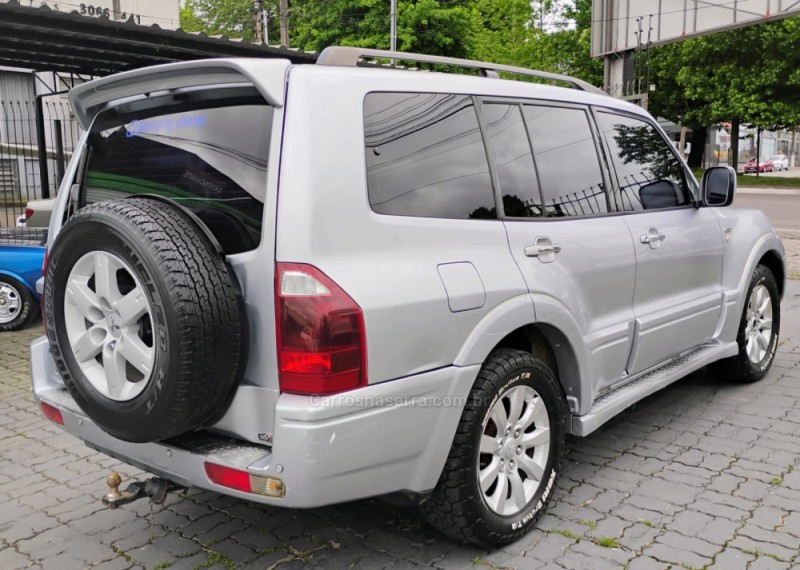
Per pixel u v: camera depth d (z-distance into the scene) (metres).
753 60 28.83
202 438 2.62
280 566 3.02
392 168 2.69
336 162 2.48
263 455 2.45
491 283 2.88
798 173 59.16
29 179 15.68
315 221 2.39
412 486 2.68
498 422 2.97
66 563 3.09
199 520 3.45
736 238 4.91
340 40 30.62
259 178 2.50
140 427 2.44
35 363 3.25
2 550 3.21
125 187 3.05
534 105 3.48
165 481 2.89
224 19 37.44
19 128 16.41
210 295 2.34
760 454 4.04
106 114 3.18
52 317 2.69
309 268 2.36
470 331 2.78
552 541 3.14
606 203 3.79
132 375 2.54
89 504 3.66
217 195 2.62
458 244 2.85
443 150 2.92
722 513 3.36
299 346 2.35
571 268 3.34
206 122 2.71
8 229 8.32
